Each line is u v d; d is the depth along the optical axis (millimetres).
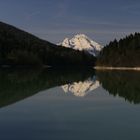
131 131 21625
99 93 45531
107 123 24312
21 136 20234
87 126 23250
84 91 48375
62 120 25422
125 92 46594
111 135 20578
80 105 33688
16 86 54375
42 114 27859
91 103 35250
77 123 24297
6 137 19938
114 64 198875
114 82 67562
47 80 72375
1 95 40438
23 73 105250
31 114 27781
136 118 26297
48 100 37312
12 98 38000
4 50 189375
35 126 23047
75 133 21094
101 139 19656
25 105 32844
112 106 33062
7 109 30031
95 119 25953
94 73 117812
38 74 100812
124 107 32281
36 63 191125
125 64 194500
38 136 20250
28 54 191250
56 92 46344
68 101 36844
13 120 25078
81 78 82375
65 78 81750
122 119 25875
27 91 46562
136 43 195250
